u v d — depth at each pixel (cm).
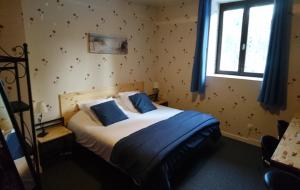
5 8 218
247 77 349
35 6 268
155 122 300
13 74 222
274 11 279
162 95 463
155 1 389
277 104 297
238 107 351
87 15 326
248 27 344
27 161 156
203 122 292
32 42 271
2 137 127
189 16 389
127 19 387
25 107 171
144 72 443
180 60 418
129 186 232
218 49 386
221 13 371
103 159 261
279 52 280
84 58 333
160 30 442
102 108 308
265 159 201
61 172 258
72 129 301
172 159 219
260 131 333
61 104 312
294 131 198
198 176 251
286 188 136
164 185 200
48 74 294
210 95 383
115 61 380
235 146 332
